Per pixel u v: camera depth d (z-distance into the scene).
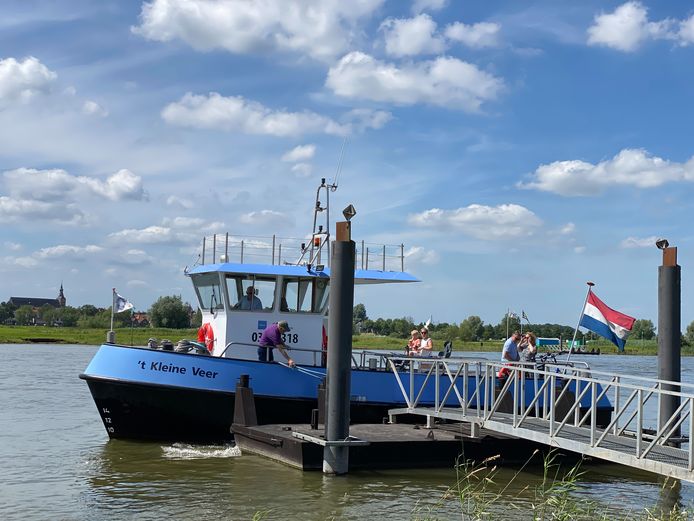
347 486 14.31
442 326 89.94
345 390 15.01
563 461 17.36
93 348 90.25
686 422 22.62
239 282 19.34
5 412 25.97
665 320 17.44
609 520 11.80
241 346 19.31
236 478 14.86
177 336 60.97
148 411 18.09
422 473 15.60
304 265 19.97
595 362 80.94
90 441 19.69
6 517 12.46
